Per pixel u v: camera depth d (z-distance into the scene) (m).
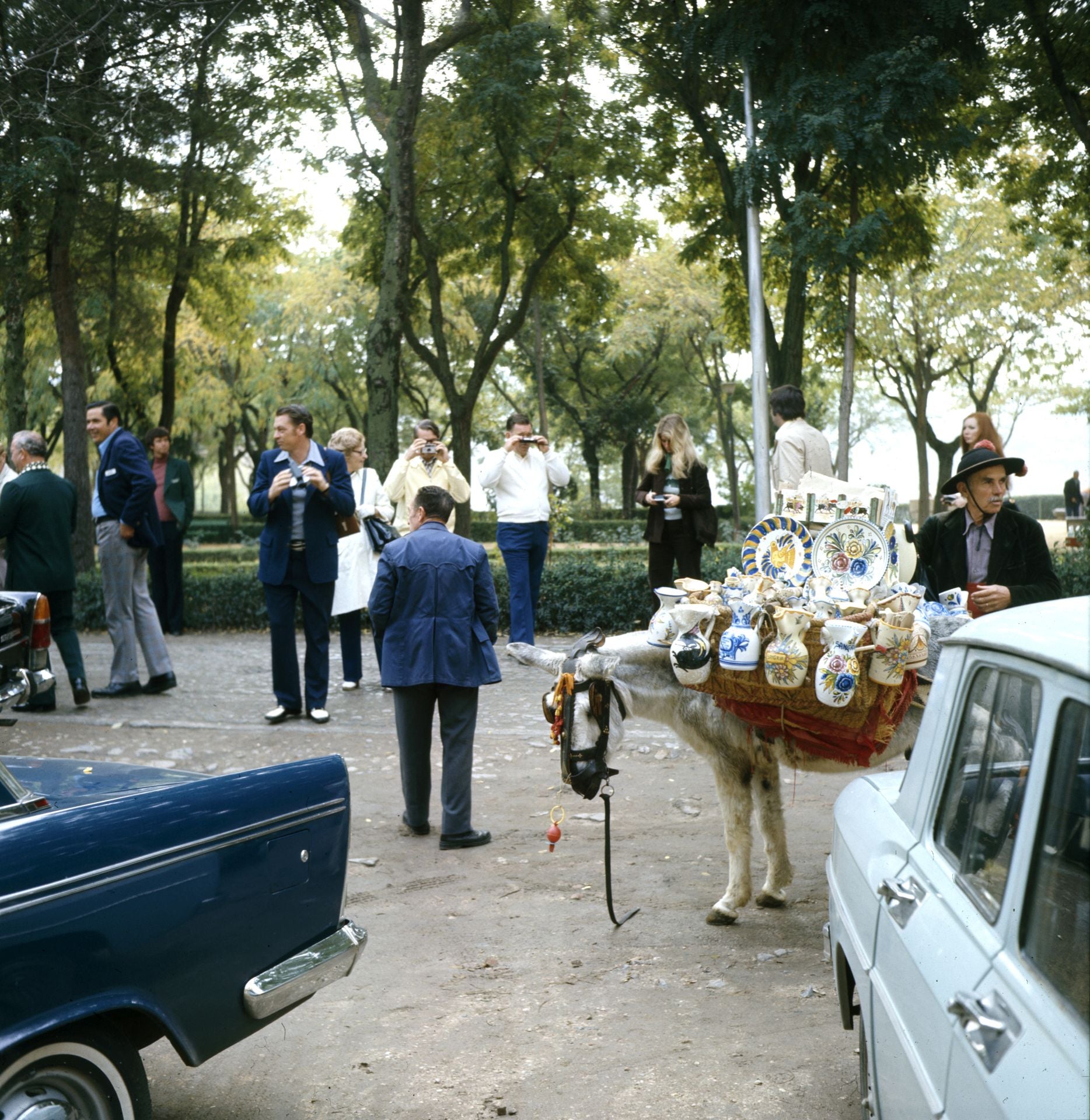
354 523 9.91
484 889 5.96
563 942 5.23
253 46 17.62
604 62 19.61
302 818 3.47
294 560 9.61
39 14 15.78
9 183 15.58
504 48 18.47
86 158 17.28
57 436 40.84
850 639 4.64
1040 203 21.41
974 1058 2.09
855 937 3.13
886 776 3.63
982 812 2.49
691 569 11.59
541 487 11.70
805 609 4.71
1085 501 35.78
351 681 11.17
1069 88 17.33
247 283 26.80
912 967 2.54
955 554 6.10
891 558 4.85
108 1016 2.99
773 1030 4.26
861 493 4.95
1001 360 39.25
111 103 16.72
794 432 8.70
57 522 10.09
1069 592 12.79
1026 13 16.66
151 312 24.36
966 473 5.90
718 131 17.81
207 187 19.53
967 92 17.50
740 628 4.78
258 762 8.48
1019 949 2.13
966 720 2.70
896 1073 2.65
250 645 14.48
